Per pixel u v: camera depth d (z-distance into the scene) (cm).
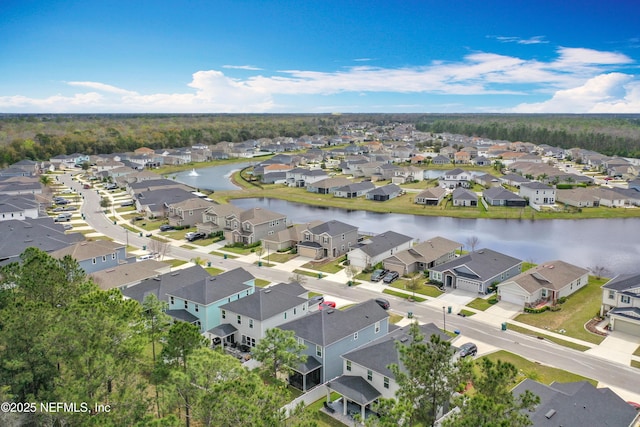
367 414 3703
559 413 3084
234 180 17588
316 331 4281
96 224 10556
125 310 3616
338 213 12350
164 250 7956
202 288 5181
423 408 2561
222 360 2872
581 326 5269
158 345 4425
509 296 5988
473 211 11906
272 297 5006
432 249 7500
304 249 8112
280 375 4262
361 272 7175
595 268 7244
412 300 6081
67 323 3031
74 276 4434
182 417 3244
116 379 2956
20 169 16750
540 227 10612
